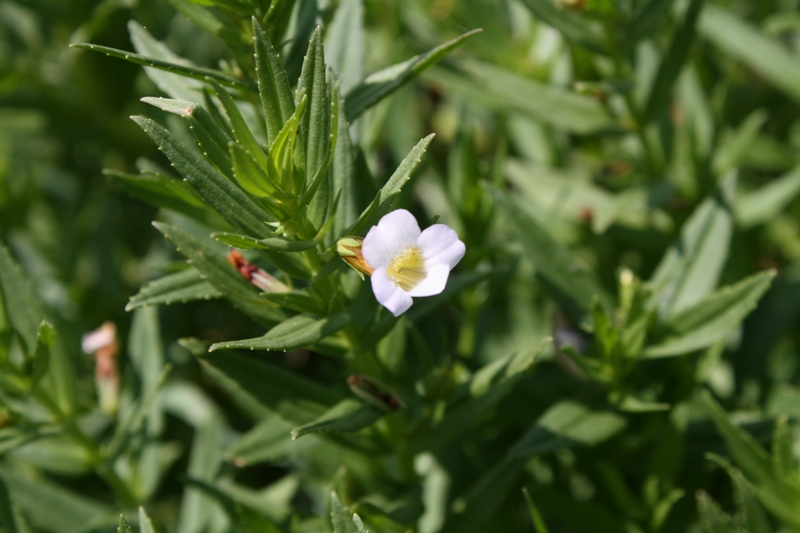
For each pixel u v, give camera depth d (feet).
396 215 0.89
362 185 1.00
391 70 0.99
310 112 0.92
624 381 1.07
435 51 0.97
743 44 1.25
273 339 0.92
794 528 1.04
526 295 1.23
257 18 0.97
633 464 1.11
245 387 0.99
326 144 0.92
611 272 1.25
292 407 1.00
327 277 0.94
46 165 1.53
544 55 1.26
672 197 1.20
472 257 1.12
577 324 1.11
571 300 1.09
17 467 1.20
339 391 1.02
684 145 1.28
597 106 1.17
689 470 1.10
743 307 1.04
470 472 1.11
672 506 1.09
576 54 1.20
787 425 1.09
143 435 1.13
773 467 1.03
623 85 1.12
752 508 1.01
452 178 1.18
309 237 0.93
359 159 1.00
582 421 1.05
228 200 0.91
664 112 1.22
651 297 1.07
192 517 1.13
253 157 0.91
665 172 1.21
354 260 0.91
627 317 1.06
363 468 1.07
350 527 0.91
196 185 0.90
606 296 1.09
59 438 1.09
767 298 1.17
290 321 0.94
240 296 0.95
